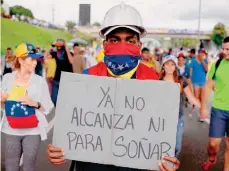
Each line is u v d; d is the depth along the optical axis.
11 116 3.81
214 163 5.39
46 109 3.98
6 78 3.94
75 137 2.14
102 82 2.12
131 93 2.10
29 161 3.92
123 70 2.20
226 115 4.70
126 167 2.19
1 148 5.80
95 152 2.13
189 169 5.35
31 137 3.90
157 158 2.08
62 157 2.15
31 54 3.88
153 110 2.08
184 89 4.70
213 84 4.84
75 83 2.14
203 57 9.47
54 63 9.39
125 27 2.13
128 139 2.10
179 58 9.76
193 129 7.82
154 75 2.25
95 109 2.13
